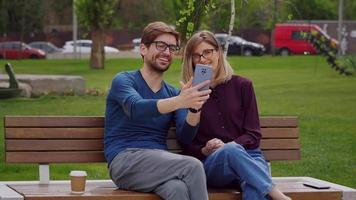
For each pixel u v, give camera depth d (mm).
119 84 6379
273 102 18938
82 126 6730
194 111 6410
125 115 6371
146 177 6117
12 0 54844
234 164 6148
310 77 27266
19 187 6430
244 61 37219
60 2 62219
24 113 16625
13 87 19672
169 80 25672
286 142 7219
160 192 6062
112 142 6414
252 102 6719
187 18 10898
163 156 6133
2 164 10203
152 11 52656
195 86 6035
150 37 6469
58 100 19734
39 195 5957
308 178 7215
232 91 6730
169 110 6055
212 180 6414
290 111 16875
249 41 56969
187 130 6523
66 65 40094
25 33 57875
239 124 6695
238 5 12516
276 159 7184
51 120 6668
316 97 20250
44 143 6641
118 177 6266
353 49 49781
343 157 11102
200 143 6684
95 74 32469
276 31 52406
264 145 7164
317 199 6441
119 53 50562
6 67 19625
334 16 57031
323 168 10352
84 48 57500
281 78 27109
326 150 11625
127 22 53562
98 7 35781
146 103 6090
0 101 19156
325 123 14703
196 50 6633
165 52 6465
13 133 6586
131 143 6359
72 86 21406
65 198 5945
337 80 25656
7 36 57156
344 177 9906
